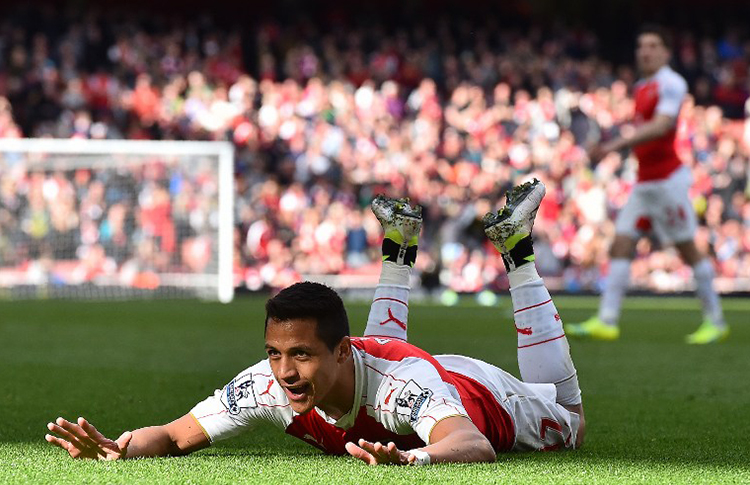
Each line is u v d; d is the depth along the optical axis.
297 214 45.38
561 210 47.12
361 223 45.25
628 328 25.39
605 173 47.94
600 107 50.94
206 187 40.34
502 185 47.16
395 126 49.59
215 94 48.66
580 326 21.06
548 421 8.27
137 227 40.28
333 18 59.81
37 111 46.44
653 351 19.06
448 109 49.66
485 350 18.84
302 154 47.59
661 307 37.03
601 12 61.94
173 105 48.03
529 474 6.95
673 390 13.43
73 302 35.47
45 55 48.12
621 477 7.03
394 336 8.64
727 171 48.53
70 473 6.93
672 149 20.78
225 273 38.84
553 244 46.25
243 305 33.78
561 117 50.50
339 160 47.59
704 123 49.88
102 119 47.00
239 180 45.75
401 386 7.16
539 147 48.44
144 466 7.15
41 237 39.97
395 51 54.09
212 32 54.56
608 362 17.09
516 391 8.09
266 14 60.06
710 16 61.88
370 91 50.28
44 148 37.09
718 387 13.77
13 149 36.72
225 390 7.61
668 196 20.77
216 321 26.31
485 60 54.31
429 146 48.38
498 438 7.88
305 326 6.79
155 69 49.28
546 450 8.34
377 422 7.29
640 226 21.05
